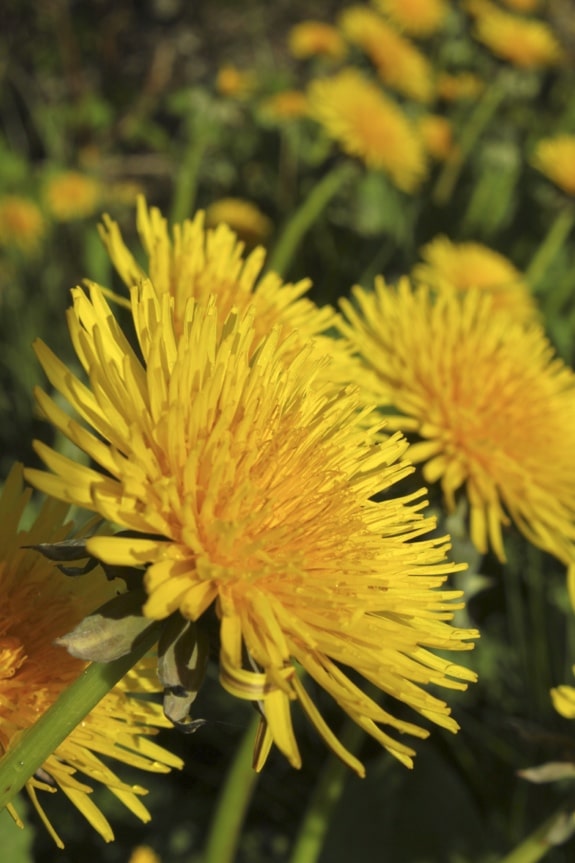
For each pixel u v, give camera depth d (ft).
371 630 0.62
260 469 0.63
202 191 2.06
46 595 0.69
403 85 2.06
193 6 2.58
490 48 2.10
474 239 2.05
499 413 1.18
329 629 0.61
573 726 1.51
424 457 1.13
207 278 0.93
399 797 1.49
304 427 0.66
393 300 1.25
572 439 1.24
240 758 1.29
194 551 0.57
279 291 1.01
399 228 1.97
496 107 2.21
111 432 0.57
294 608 0.61
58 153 2.15
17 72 2.29
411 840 1.47
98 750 0.65
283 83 2.17
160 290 0.90
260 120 2.05
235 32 2.60
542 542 1.16
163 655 0.55
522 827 1.49
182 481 0.59
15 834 1.04
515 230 2.08
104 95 2.34
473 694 1.56
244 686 0.54
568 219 1.87
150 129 2.19
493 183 2.10
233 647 0.55
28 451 1.59
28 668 0.66
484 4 2.14
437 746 1.53
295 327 0.96
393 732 1.52
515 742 1.52
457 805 1.49
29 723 0.64
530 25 2.16
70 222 1.97
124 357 0.57
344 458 0.69
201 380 0.60
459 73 2.24
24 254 1.87
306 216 1.77
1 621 0.66
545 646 1.55
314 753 1.54
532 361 1.29
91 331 0.59
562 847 1.48
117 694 0.66
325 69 2.21
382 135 1.79
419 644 0.63
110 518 0.53
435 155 2.06
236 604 0.59
